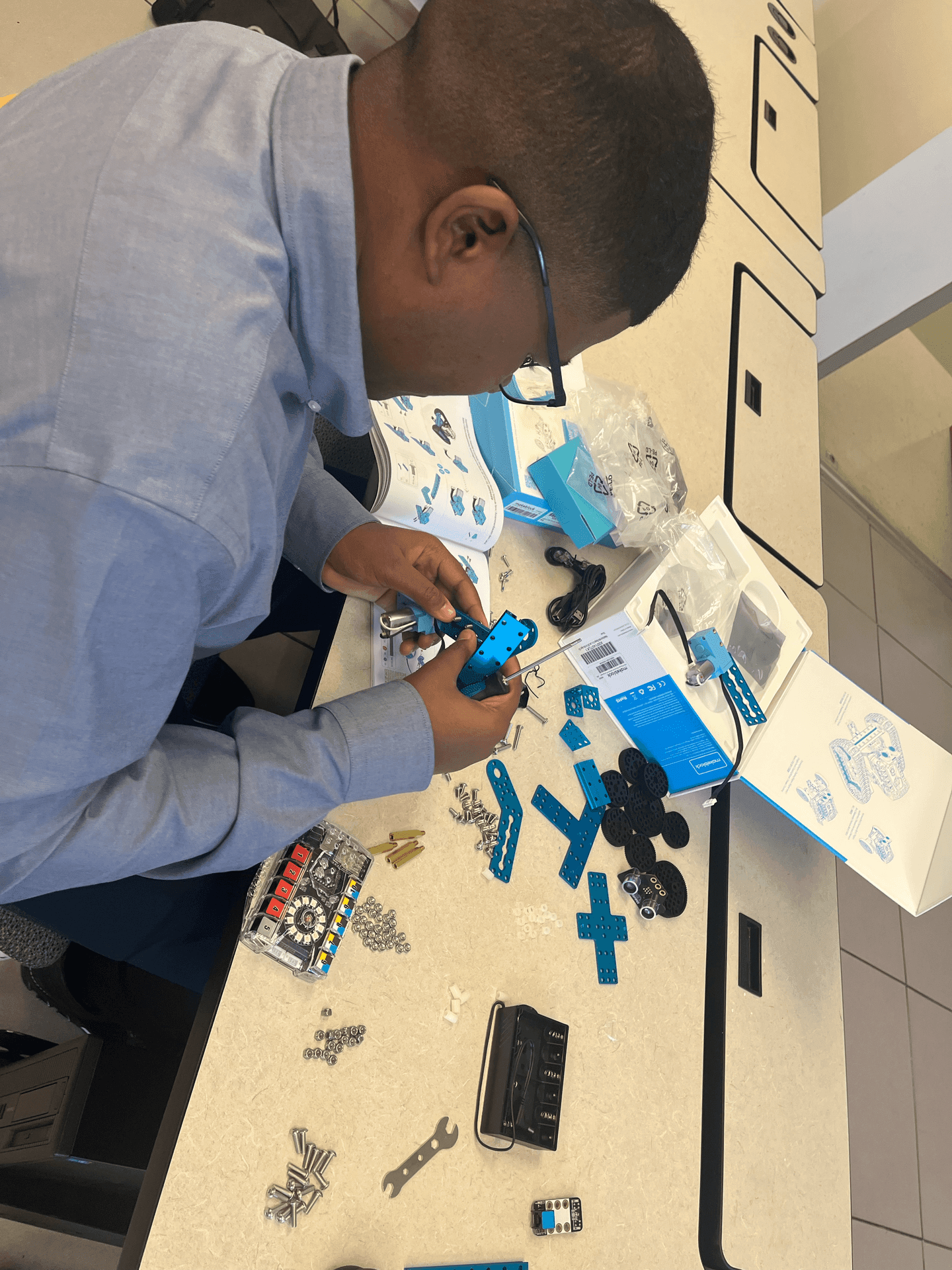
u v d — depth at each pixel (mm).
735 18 2775
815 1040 1526
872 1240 2598
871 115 3008
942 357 5039
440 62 536
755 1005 1450
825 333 3205
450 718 906
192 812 732
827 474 4043
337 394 654
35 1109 1160
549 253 579
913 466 4559
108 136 548
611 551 1555
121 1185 1203
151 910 1006
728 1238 1254
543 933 1189
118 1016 1199
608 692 1386
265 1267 846
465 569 1274
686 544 1456
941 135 2771
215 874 1042
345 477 1362
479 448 1375
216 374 532
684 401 1949
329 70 576
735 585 1479
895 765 1523
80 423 506
